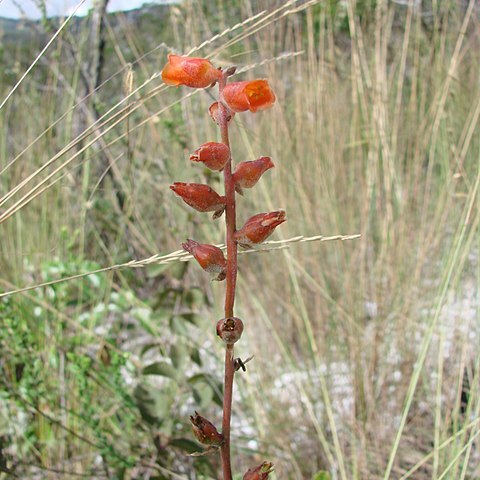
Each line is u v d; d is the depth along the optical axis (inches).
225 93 10.4
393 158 30.0
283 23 34.7
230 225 11.0
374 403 26.0
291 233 30.7
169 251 32.8
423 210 28.8
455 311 27.9
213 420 27.2
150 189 36.5
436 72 32.9
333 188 31.0
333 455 24.7
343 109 35.7
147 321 29.2
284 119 31.6
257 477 11.6
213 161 10.7
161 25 38.3
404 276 29.1
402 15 38.5
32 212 32.5
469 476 21.6
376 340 26.9
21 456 22.9
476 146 30.9
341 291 29.5
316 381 27.6
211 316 29.9
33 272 30.0
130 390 26.0
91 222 34.1
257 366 28.1
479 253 24.4
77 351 25.9
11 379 24.4
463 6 38.8
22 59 41.4
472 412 24.3
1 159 33.6
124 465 21.1
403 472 23.3
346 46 40.6
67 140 32.4
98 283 29.8
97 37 36.4
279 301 31.0
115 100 38.3
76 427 23.9
